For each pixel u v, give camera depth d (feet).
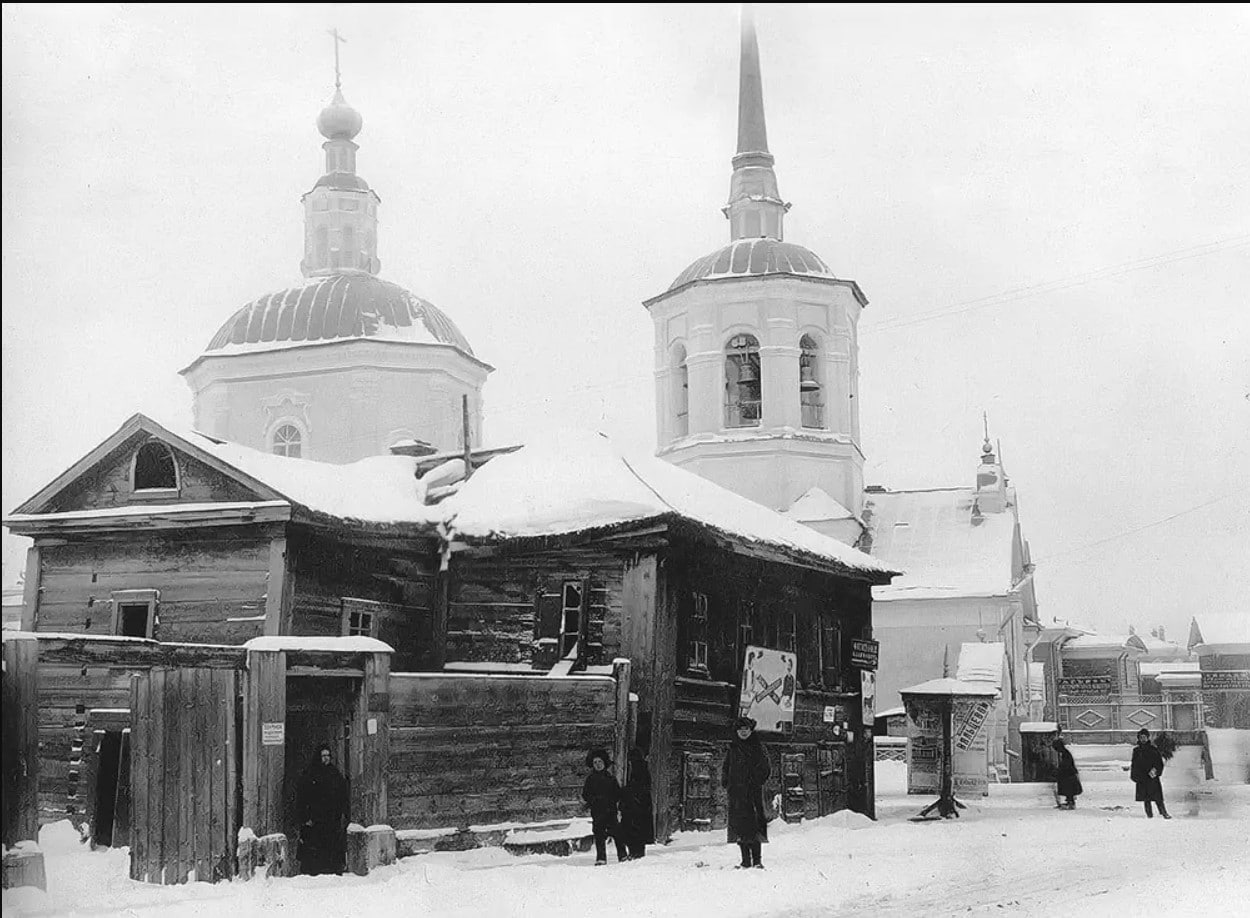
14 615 163.02
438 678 64.13
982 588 177.58
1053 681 262.67
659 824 73.87
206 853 54.13
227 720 55.42
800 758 91.81
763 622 89.30
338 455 162.81
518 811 66.90
